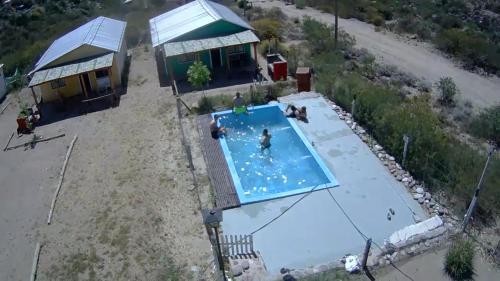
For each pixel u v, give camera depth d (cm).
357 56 3556
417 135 1862
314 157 1955
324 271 1391
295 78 2880
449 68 3450
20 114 2688
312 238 1536
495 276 1336
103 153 2266
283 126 2353
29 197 2000
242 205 1722
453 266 1350
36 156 2320
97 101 2867
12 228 1812
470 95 2989
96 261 1579
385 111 2094
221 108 2525
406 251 1441
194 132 2320
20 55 4056
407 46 3938
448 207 1620
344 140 2078
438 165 1781
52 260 1616
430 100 2830
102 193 1950
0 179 2159
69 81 2906
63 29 4803
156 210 1792
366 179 1805
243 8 4978
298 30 4097
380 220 1592
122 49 3378
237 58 3122
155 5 5191
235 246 1490
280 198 1742
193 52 2833
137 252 1595
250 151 2156
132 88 3003
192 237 1627
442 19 4791
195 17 3278
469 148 1981
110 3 5550
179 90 2875
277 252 1488
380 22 4616
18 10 6147
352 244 1500
